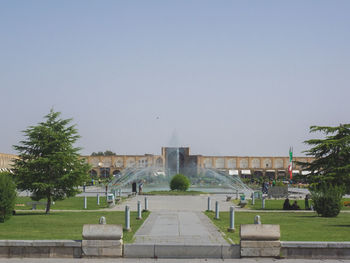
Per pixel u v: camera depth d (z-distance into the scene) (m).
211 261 12.73
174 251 13.20
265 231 12.99
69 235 16.45
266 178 105.38
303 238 15.71
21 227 19.33
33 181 27.39
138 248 13.12
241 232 13.02
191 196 46.31
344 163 39.22
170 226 19.08
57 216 25.16
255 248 13.00
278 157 120.00
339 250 12.93
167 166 119.81
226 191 58.19
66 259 12.85
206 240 14.75
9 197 21.61
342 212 29.64
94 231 13.02
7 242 12.98
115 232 13.04
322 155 40.97
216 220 22.38
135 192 47.97
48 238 15.54
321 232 17.55
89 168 29.12
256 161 120.00
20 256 12.97
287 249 12.98
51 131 28.16
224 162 119.25
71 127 29.02
